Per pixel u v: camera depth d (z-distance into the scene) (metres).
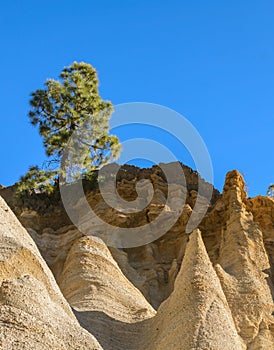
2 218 27.64
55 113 40.81
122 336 27.05
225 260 31.61
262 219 34.38
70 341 23.42
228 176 35.62
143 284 31.80
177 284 27.03
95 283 29.11
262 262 31.64
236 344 24.80
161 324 26.36
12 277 25.38
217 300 26.16
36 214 36.09
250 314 28.70
